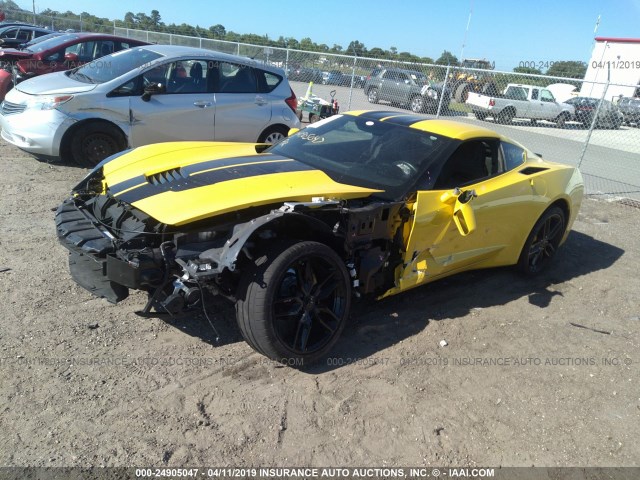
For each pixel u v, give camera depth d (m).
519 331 3.99
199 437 2.58
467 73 16.84
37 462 2.33
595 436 2.94
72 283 3.90
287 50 14.42
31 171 6.77
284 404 2.88
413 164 3.84
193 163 3.64
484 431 2.87
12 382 2.81
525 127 17.38
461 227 3.72
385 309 4.06
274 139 8.49
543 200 4.64
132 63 7.41
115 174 3.62
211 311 3.67
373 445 2.67
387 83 15.65
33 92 6.97
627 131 18.44
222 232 2.98
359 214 3.25
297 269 3.06
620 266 5.71
